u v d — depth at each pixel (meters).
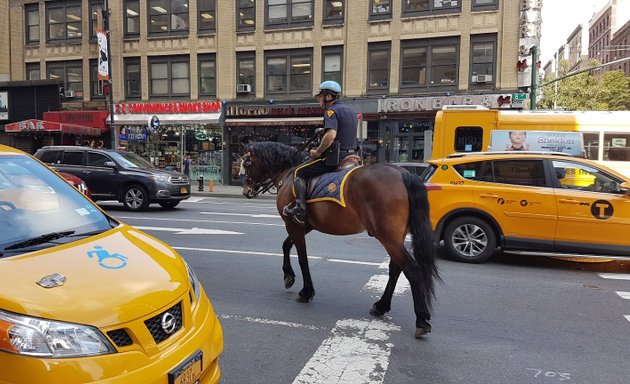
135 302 2.52
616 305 5.75
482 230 7.85
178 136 25.88
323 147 5.21
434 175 8.17
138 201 14.19
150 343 2.50
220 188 23.69
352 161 5.38
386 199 4.63
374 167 4.91
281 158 6.12
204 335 2.86
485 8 20.84
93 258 2.84
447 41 21.48
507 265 7.84
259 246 8.97
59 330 2.27
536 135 13.11
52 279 2.52
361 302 5.76
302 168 5.48
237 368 3.98
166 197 14.17
